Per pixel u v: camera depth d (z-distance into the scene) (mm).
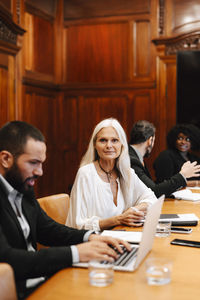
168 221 2045
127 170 2455
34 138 1496
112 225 2203
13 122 1522
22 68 5531
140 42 6129
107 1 6234
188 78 5754
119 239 1662
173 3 5984
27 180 1533
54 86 6363
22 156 1483
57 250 1466
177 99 5797
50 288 1247
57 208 2436
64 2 6410
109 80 6293
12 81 5340
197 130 4137
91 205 2344
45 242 1847
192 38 5852
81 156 6441
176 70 5789
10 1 5281
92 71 6363
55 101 6453
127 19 6160
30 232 1686
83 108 6426
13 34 5301
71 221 2305
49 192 6262
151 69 6094
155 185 2904
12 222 1537
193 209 2664
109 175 2439
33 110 5824
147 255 1615
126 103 6230
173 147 4184
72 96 6453
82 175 2369
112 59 6266
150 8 6066
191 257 1595
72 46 6434
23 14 5531
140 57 6141
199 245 1750
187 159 4250
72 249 1479
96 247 1513
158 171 4008
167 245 1775
